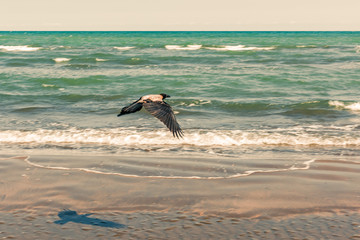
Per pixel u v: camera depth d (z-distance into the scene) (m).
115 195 10.58
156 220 9.02
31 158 14.09
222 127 19.23
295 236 8.17
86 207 9.80
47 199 10.30
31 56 57.16
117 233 8.34
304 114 22.25
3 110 23.08
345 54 61.12
